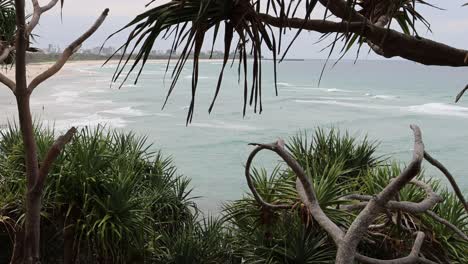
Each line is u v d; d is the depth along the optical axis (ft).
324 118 148.05
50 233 21.76
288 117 148.66
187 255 21.39
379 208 6.77
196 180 71.05
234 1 6.11
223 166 80.48
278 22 6.30
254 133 116.67
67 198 20.30
